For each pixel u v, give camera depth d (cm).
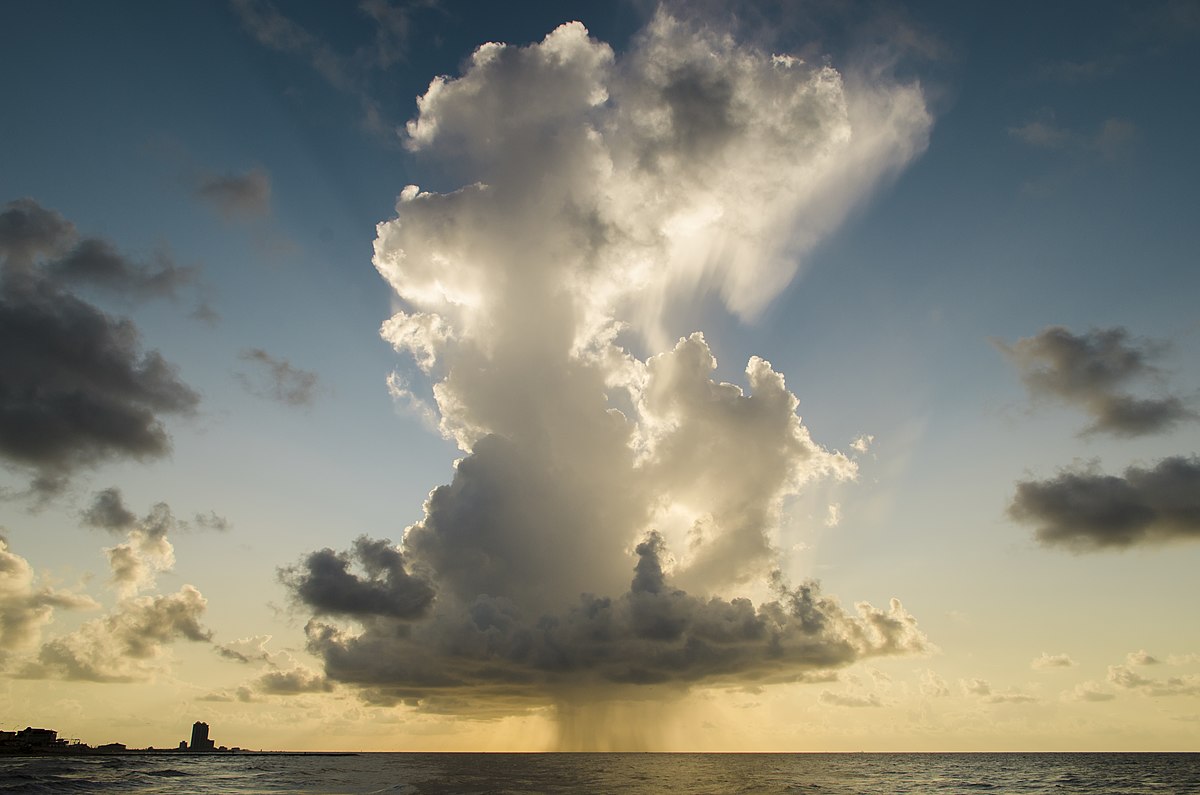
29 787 10819
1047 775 16762
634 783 13650
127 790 10612
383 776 15588
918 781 14562
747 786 12888
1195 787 12788
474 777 15462
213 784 12312
